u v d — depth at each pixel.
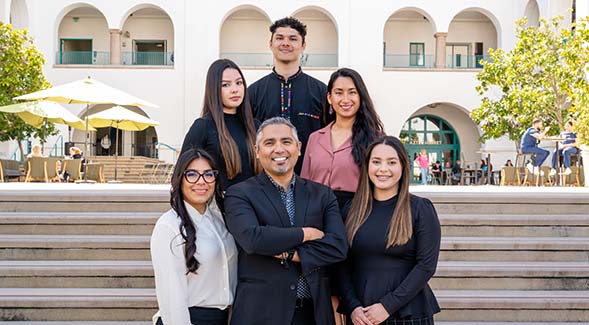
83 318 4.39
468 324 4.30
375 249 3.02
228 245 3.06
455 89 22.12
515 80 16.81
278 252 2.79
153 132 24.44
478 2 22.48
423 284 2.96
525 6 21.80
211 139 3.38
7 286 4.71
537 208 5.80
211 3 22.02
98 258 5.09
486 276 4.71
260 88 4.20
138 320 4.39
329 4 22.14
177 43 22.05
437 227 3.02
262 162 3.00
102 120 16.11
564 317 4.39
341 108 3.55
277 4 22.12
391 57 23.75
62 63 22.23
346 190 3.52
